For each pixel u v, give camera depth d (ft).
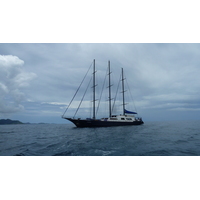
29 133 101.60
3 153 39.29
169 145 43.93
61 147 44.55
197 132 82.38
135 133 78.28
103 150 38.34
